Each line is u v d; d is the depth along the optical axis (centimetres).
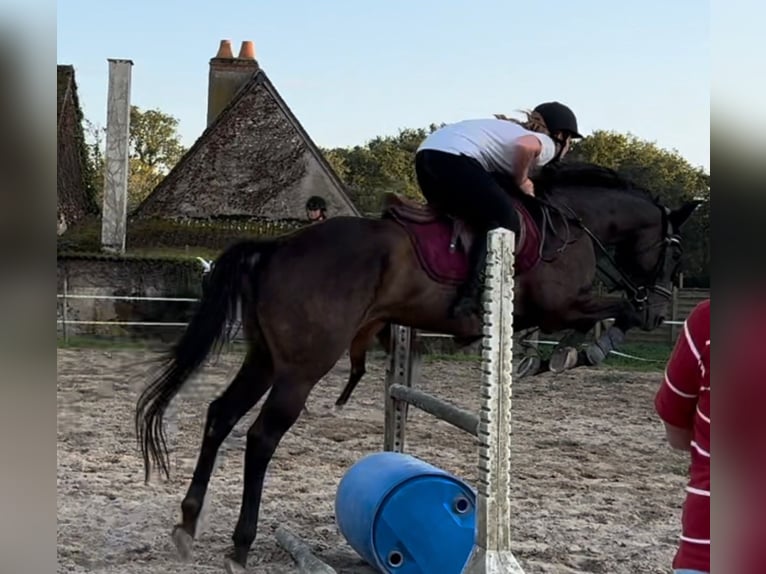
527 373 519
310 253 421
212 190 2519
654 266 538
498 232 328
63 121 2822
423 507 394
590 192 521
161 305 1697
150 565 425
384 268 429
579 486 622
